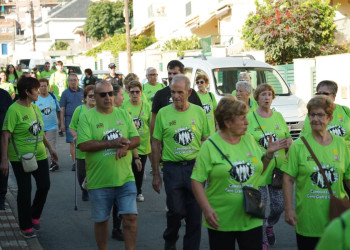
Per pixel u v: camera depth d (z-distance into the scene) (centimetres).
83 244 700
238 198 458
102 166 576
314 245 476
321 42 2089
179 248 670
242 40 2434
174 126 610
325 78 1861
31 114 704
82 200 942
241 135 468
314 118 475
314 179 473
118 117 594
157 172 633
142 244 692
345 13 2312
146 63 3372
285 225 763
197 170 464
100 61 5100
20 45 11488
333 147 480
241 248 463
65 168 1255
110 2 6325
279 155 641
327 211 471
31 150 705
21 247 662
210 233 468
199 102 695
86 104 913
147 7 5094
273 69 1445
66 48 8538
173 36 3950
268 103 659
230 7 2855
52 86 1994
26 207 697
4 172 698
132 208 578
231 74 1396
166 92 703
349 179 489
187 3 3862
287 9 2058
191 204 600
